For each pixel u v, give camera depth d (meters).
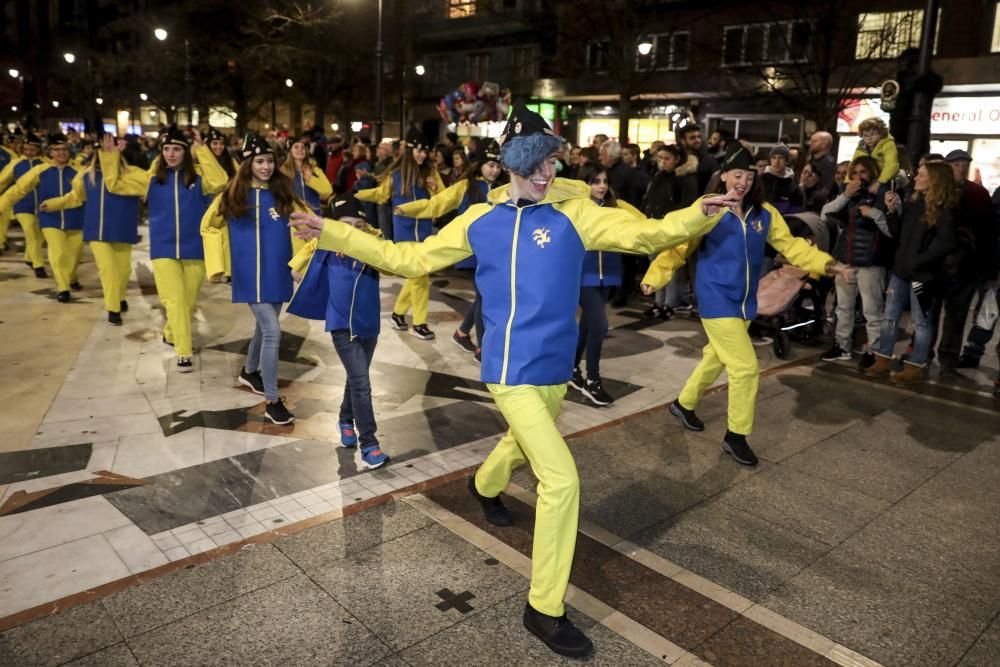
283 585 3.32
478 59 33.84
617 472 4.67
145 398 5.73
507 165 2.97
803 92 19.56
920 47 9.16
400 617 3.13
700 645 3.03
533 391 3.09
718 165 9.27
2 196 8.79
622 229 3.05
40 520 3.83
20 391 5.81
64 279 9.02
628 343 7.94
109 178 7.32
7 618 3.02
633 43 19.05
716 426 5.51
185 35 30.06
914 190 6.36
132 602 3.16
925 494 4.45
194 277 6.59
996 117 17.39
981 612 3.30
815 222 7.45
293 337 7.69
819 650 3.01
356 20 29.16
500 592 3.33
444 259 3.31
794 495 4.40
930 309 6.44
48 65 53.75
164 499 4.09
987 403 6.14
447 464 4.68
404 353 7.21
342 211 4.51
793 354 7.62
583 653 2.92
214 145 9.30
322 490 4.27
